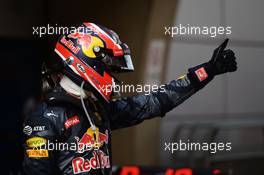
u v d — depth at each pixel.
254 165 25.16
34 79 24.42
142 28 22.03
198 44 29.55
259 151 25.66
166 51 22.53
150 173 14.12
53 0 23.75
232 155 24.47
